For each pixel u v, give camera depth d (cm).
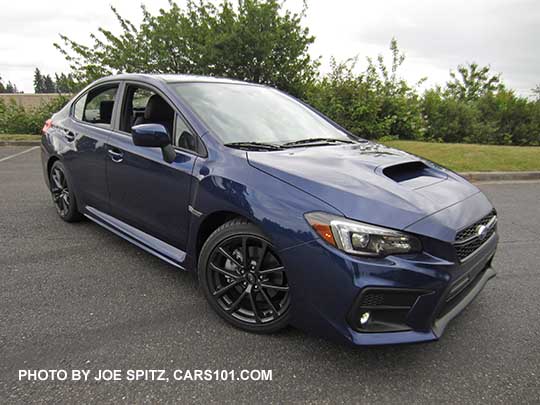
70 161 371
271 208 209
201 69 1185
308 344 228
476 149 951
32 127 1204
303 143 280
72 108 397
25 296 268
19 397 182
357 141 316
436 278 190
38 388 188
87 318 246
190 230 256
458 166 797
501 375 211
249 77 1206
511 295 298
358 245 186
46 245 354
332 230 190
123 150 303
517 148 994
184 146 265
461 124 1440
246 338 232
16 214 438
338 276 189
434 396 194
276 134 287
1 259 323
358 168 229
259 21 1151
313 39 1219
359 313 191
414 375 208
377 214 191
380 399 191
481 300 290
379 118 1212
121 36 1250
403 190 211
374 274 185
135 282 294
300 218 200
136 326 240
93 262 324
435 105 1429
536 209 543
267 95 342
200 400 185
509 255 376
